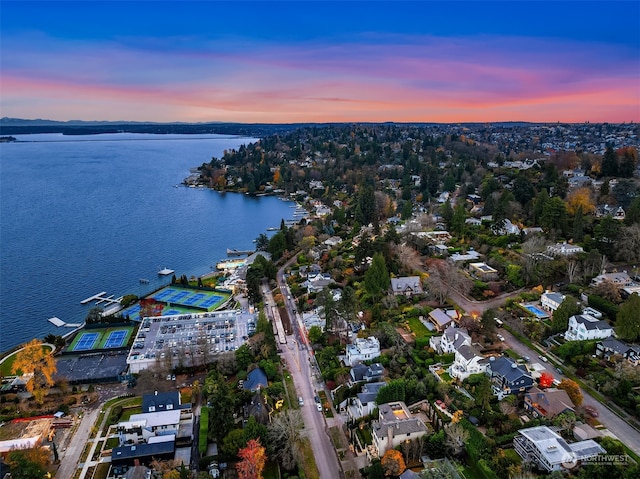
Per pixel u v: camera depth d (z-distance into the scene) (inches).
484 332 5600.4
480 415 4325.8
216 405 4399.6
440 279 6953.7
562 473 3565.5
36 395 5044.3
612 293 6038.4
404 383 4630.9
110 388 5418.3
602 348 5098.4
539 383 4719.5
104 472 4116.6
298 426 4256.9
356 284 7564.0
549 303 6225.4
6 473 3870.6
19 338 7047.2
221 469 4072.3
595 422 4205.2
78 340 6609.3
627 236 7170.3
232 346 6087.6
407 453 3961.6
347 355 5570.9
